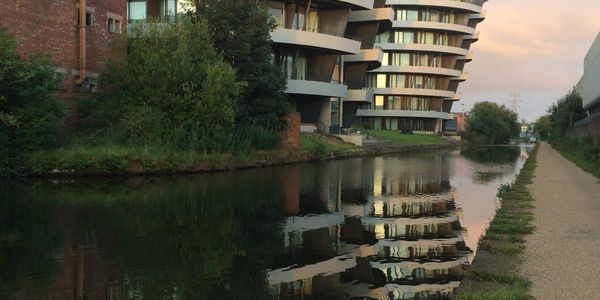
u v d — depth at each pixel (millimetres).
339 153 44000
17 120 23078
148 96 28562
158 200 17641
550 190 20688
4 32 23016
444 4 97625
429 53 99500
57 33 29406
